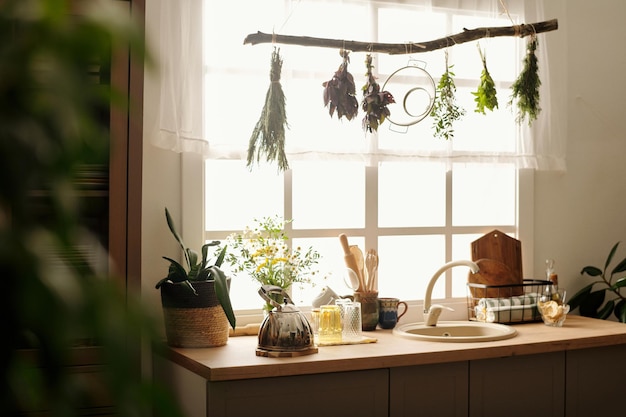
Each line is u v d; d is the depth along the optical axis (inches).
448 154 139.4
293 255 124.0
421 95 130.5
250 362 98.0
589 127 154.9
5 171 12.6
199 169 122.5
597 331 126.3
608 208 156.7
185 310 109.9
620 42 157.6
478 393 111.7
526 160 145.3
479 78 143.1
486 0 143.9
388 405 104.9
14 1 12.7
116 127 97.4
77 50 12.8
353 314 115.6
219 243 116.3
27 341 13.2
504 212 149.9
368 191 137.7
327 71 130.7
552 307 132.6
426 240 145.9
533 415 116.6
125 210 99.3
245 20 127.4
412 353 105.4
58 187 13.2
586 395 121.8
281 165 118.0
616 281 157.2
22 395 12.7
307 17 130.3
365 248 137.9
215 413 95.1
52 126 12.8
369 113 123.5
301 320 104.9
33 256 12.5
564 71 148.5
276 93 117.3
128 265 99.7
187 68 119.4
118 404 12.9
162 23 117.6
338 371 101.4
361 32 134.3
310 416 100.0
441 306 131.8
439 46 128.8
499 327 128.6
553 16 149.4
